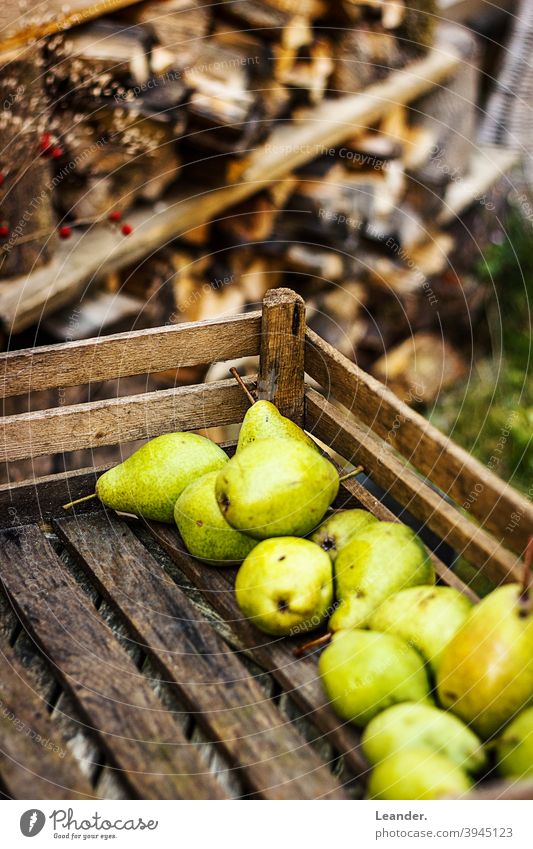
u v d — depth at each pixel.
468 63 2.08
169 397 0.87
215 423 0.90
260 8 1.38
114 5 1.16
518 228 2.31
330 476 0.77
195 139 1.32
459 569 0.88
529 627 0.65
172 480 0.81
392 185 1.77
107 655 0.73
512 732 0.64
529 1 2.56
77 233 1.26
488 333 2.20
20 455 0.84
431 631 0.69
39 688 0.72
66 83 1.14
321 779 0.66
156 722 0.69
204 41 1.32
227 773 0.68
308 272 1.57
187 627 0.75
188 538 0.79
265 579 0.72
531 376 2.00
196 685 0.71
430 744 0.64
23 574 0.79
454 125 2.09
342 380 0.85
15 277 1.16
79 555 0.81
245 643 0.75
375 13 1.69
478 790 0.63
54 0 1.09
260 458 0.76
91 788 0.66
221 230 1.51
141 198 1.31
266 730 0.69
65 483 0.85
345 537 0.78
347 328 1.74
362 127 1.75
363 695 0.67
